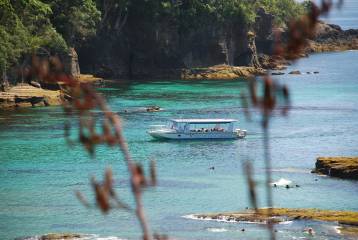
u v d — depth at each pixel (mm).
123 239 128625
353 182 175125
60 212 147000
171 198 157875
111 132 20625
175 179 177250
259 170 189500
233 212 144750
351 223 135375
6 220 141625
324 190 167125
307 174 184125
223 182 174375
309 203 155625
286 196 161125
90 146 20484
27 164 192500
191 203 154500
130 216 143250
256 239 128625
